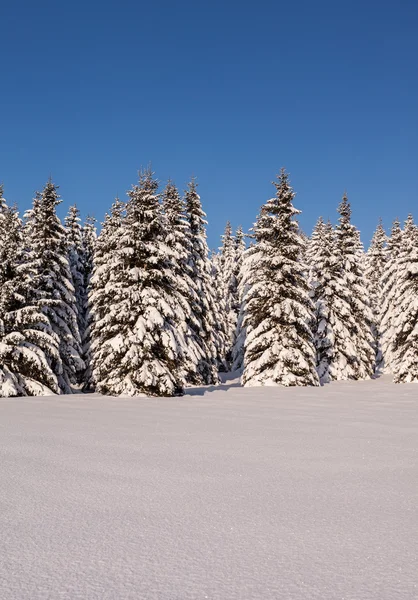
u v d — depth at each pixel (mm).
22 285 24141
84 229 44500
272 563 3791
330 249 40531
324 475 6918
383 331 49500
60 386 28188
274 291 29609
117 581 3457
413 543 4230
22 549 4039
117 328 22984
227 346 52375
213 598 3211
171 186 34344
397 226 51969
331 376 38125
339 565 3754
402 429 11789
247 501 5559
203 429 11500
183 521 4816
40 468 7078
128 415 14320
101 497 5652
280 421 13227
